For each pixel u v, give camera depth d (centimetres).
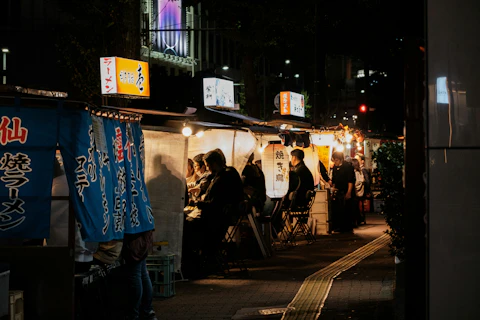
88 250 765
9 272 627
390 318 858
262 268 1376
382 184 895
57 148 671
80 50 1909
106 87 1486
